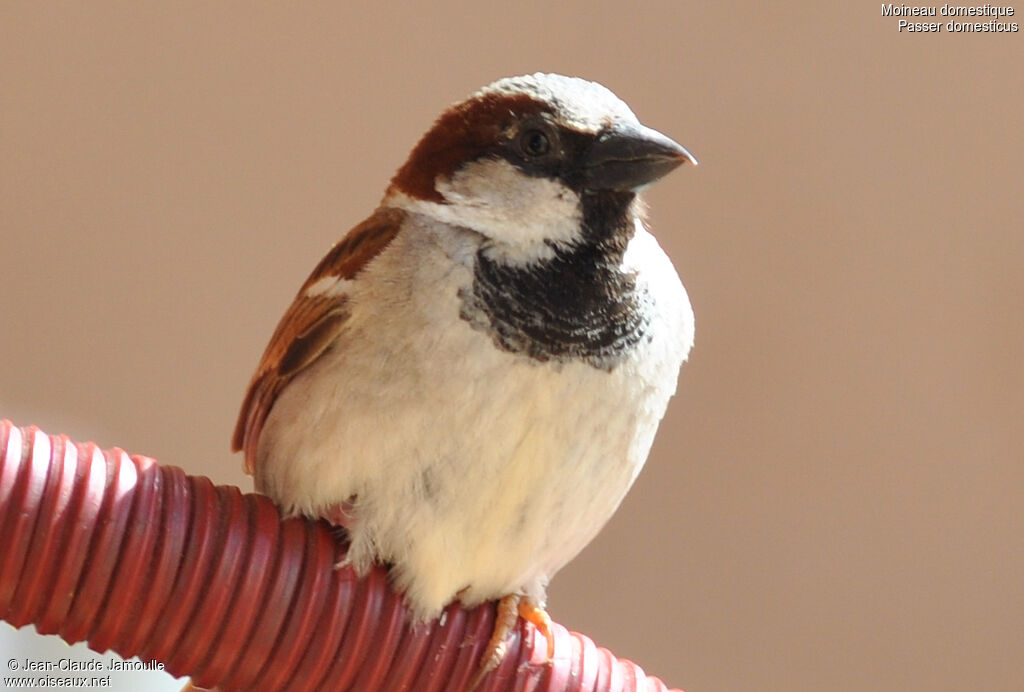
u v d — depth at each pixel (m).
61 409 2.02
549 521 1.87
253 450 1.89
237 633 1.86
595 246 1.87
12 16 2.01
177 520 1.85
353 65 2.02
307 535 1.87
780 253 2.05
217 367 2.04
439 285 1.87
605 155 1.87
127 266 2.03
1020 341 2.03
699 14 2.02
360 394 1.86
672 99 2.03
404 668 1.87
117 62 2.02
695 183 2.04
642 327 1.87
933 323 2.04
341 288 1.87
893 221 2.03
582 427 1.87
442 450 1.86
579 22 2.02
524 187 1.87
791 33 2.02
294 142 2.02
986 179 2.03
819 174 2.03
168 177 2.02
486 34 2.02
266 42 2.02
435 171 1.88
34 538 1.84
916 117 2.03
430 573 1.87
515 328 1.86
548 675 1.87
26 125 2.02
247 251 2.03
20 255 2.02
